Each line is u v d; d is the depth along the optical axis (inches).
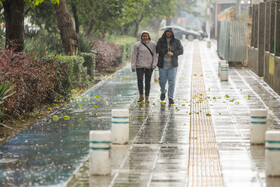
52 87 870.4
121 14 1861.5
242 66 1796.3
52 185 445.7
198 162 521.3
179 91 1112.2
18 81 744.3
